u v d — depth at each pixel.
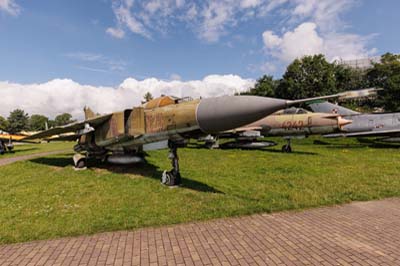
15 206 5.76
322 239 3.89
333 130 14.99
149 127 8.05
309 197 6.03
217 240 3.91
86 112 16.81
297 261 3.25
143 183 7.94
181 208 5.40
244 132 18.11
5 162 15.06
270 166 10.69
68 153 20.45
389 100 34.03
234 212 5.09
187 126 6.71
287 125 16.38
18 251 3.68
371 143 20.92
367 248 3.59
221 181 8.00
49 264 3.29
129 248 3.70
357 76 49.00
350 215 4.94
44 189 7.39
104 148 11.83
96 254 3.54
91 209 5.46
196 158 13.95
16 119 113.81
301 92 37.72
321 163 11.20
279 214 5.05
